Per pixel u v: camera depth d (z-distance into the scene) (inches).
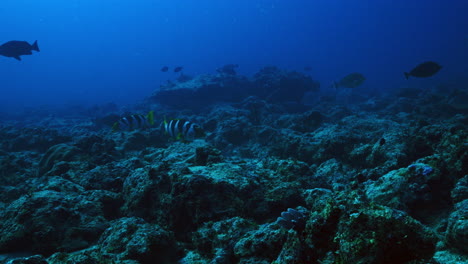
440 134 250.4
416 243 80.5
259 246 136.3
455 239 127.7
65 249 173.0
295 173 232.2
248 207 187.3
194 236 167.3
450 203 178.7
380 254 79.6
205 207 183.0
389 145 268.7
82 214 197.9
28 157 384.8
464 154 186.1
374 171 239.5
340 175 276.5
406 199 179.2
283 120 508.4
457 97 554.3
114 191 245.3
